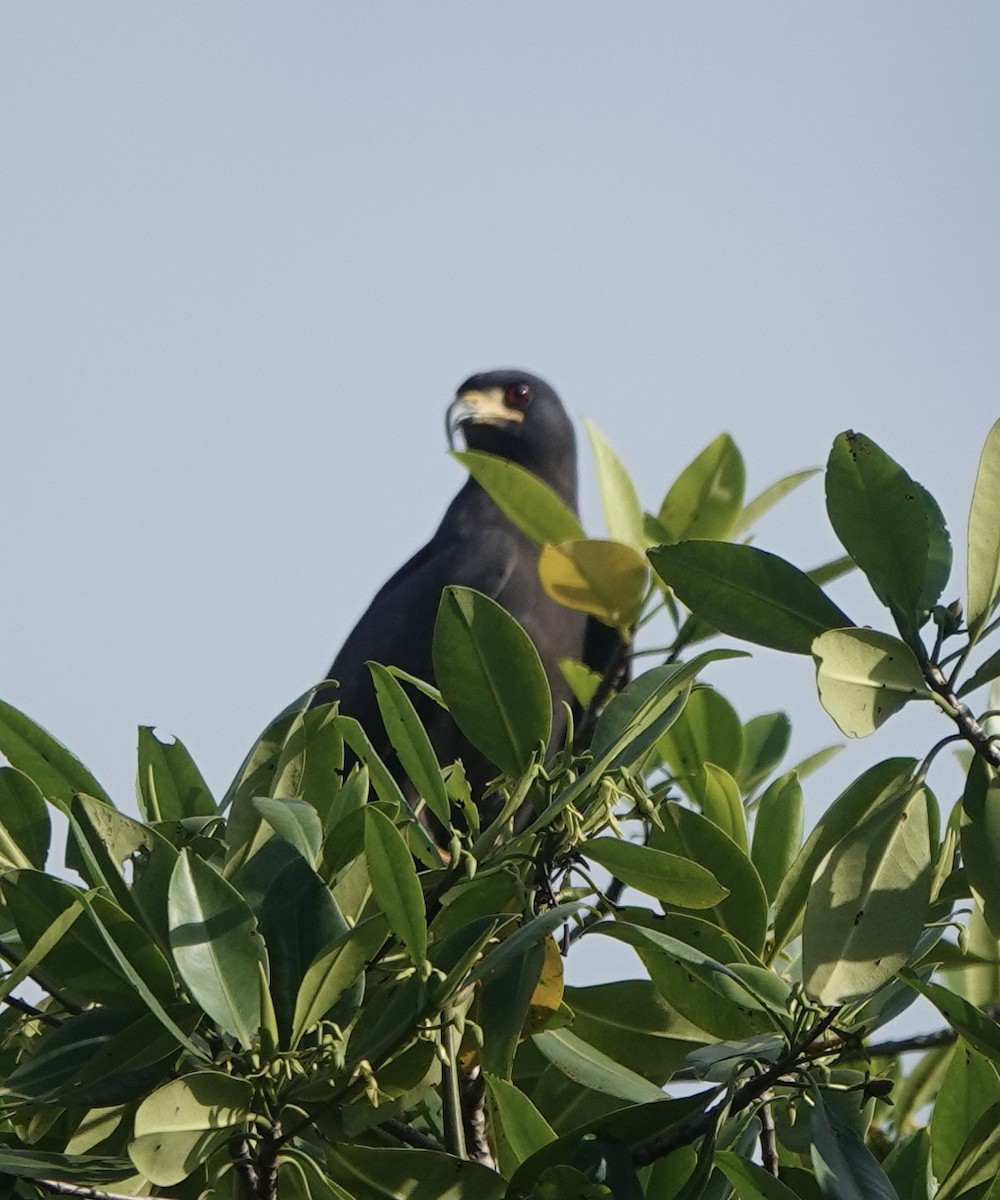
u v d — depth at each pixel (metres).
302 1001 4.21
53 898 4.40
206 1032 4.41
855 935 4.46
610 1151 4.49
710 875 4.61
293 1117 4.38
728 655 4.82
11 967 4.89
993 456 4.52
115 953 4.05
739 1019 5.14
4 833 4.98
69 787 5.25
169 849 4.53
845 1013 4.69
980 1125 4.55
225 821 5.09
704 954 4.82
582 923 5.48
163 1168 4.05
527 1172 4.50
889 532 4.55
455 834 4.84
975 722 4.49
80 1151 4.63
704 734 6.82
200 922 4.26
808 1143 5.51
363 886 4.89
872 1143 6.14
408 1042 4.23
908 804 4.54
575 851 4.89
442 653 5.08
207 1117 4.08
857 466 4.56
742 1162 4.33
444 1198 4.53
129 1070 4.35
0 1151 4.46
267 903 4.46
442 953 4.32
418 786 4.92
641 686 5.16
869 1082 4.64
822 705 4.24
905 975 4.69
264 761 4.95
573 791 4.70
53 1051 4.41
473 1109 5.59
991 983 5.95
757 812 6.05
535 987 4.70
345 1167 4.53
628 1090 5.10
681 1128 4.54
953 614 4.50
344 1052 4.25
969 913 5.50
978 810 4.55
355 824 4.81
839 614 4.68
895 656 4.38
